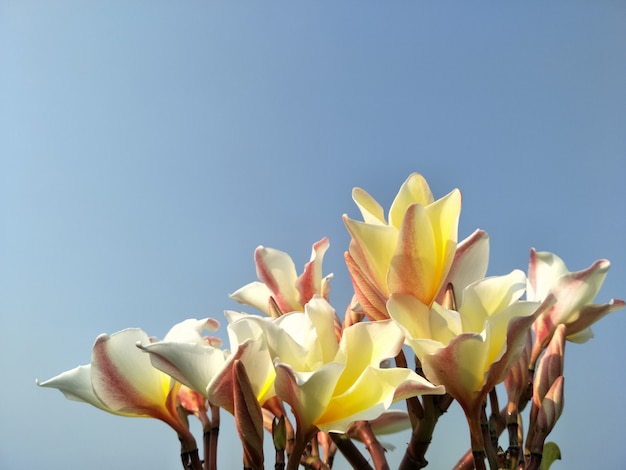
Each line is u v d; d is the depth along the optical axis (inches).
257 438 9.9
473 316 11.0
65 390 11.4
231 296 15.1
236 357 10.0
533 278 13.9
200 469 11.8
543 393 12.5
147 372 11.6
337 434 12.1
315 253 14.5
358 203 12.3
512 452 12.0
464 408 10.7
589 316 13.2
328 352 10.5
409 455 12.0
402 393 9.9
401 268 11.3
